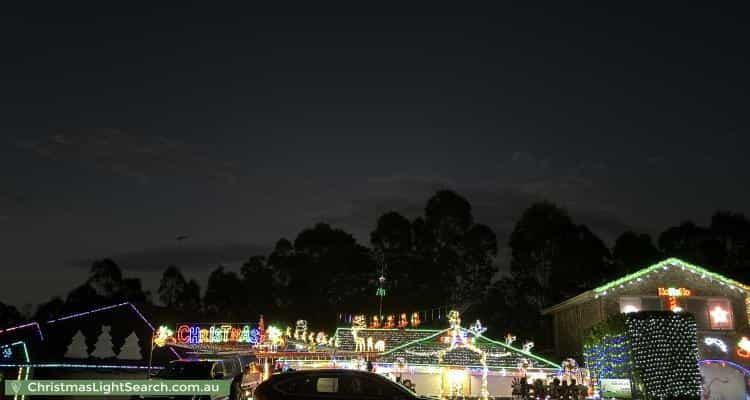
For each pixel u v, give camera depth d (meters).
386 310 55.41
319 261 59.81
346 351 30.61
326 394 14.66
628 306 32.75
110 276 55.44
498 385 31.81
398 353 31.75
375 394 14.68
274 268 60.69
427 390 31.69
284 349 28.89
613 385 26.88
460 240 61.28
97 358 33.47
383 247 60.50
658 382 24.53
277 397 14.64
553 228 57.88
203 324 28.58
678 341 25.02
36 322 33.03
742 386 30.67
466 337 32.41
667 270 33.12
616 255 55.75
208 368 22.39
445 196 62.44
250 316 56.97
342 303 57.50
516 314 54.62
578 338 36.25
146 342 34.22
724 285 32.78
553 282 55.50
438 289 57.28
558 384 29.19
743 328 31.69
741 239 51.47
